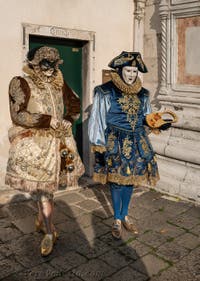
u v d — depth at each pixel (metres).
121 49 5.40
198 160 4.53
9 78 4.35
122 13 5.32
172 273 2.95
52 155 3.01
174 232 3.70
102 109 3.37
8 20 4.25
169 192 4.82
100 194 4.75
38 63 2.99
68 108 3.37
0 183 4.45
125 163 3.37
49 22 4.58
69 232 3.63
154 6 5.32
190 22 4.81
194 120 4.76
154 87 5.50
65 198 4.58
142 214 4.14
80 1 4.83
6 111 4.38
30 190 2.94
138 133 3.46
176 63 5.08
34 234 3.55
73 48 5.08
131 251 3.29
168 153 4.89
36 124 2.89
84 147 5.30
